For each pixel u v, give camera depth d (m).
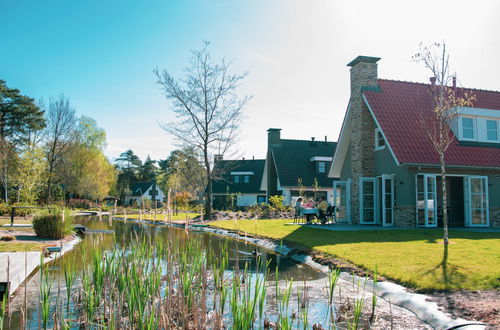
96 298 5.47
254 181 45.50
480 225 17.70
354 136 19.77
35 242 12.27
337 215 20.62
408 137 17.55
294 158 37.06
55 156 36.84
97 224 21.75
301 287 7.13
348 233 14.13
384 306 6.02
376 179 18.91
